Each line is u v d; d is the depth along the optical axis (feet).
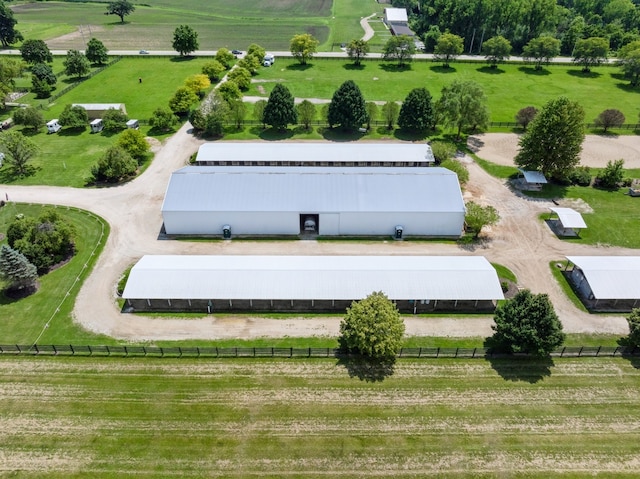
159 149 284.00
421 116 299.99
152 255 185.57
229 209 202.08
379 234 210.59
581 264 179.01
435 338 157.58
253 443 122.21
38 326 159.63
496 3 510.58
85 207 225.97
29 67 421.59
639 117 325.62
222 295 162.71
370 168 231.30
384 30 618.03
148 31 596.29
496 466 117.60
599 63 462.60
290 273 168.55
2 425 126.82
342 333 147.54
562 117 228.43
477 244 205.46
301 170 221.66
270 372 143.54
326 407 132.26
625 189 247.91
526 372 144.36
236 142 291.17
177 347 151.53
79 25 619.67
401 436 124.47
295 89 382.63
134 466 116.67
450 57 479.41
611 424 128.77
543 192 244.01
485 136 308.40
